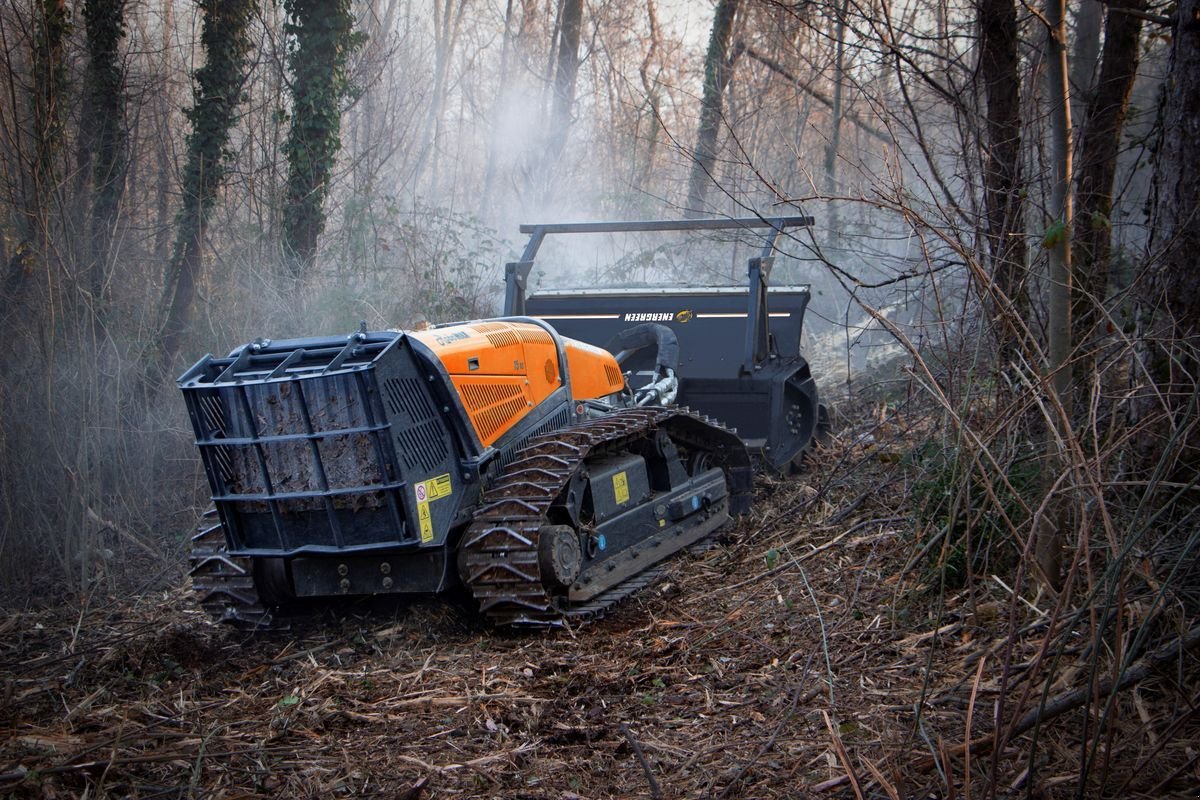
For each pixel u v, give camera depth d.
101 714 4.52
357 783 3.77
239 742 4.17
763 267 7.91
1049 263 5.02
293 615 5.71
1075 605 4.37
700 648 4.90
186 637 5.46
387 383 4.93
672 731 4.05
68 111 8.95
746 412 7.98
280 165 12.39
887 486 6.82
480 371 5.54
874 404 9.76
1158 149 5.84
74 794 3.73
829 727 3.48
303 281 10.09
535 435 5.96
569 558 5.37
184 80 13.18
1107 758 3.09
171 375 8.94
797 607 5.27
